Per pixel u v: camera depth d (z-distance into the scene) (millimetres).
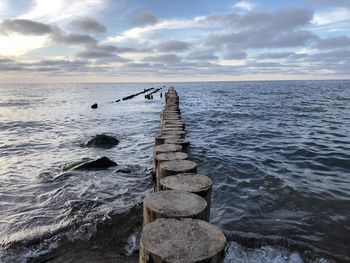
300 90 83188
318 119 22938
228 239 5113
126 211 6086
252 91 80812
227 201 6859
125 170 8938
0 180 8391
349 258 4785
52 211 6277
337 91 75375
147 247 2516
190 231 2760
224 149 12289
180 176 4238
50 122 21734
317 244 5152
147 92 69938
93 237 5148
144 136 15297
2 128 19047
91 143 12875
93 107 32875
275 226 5719
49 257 4633
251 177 8469
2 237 5211
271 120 22328
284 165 9891
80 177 8336
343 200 6938
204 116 24594
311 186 7793
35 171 9320
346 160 10641
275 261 4602
